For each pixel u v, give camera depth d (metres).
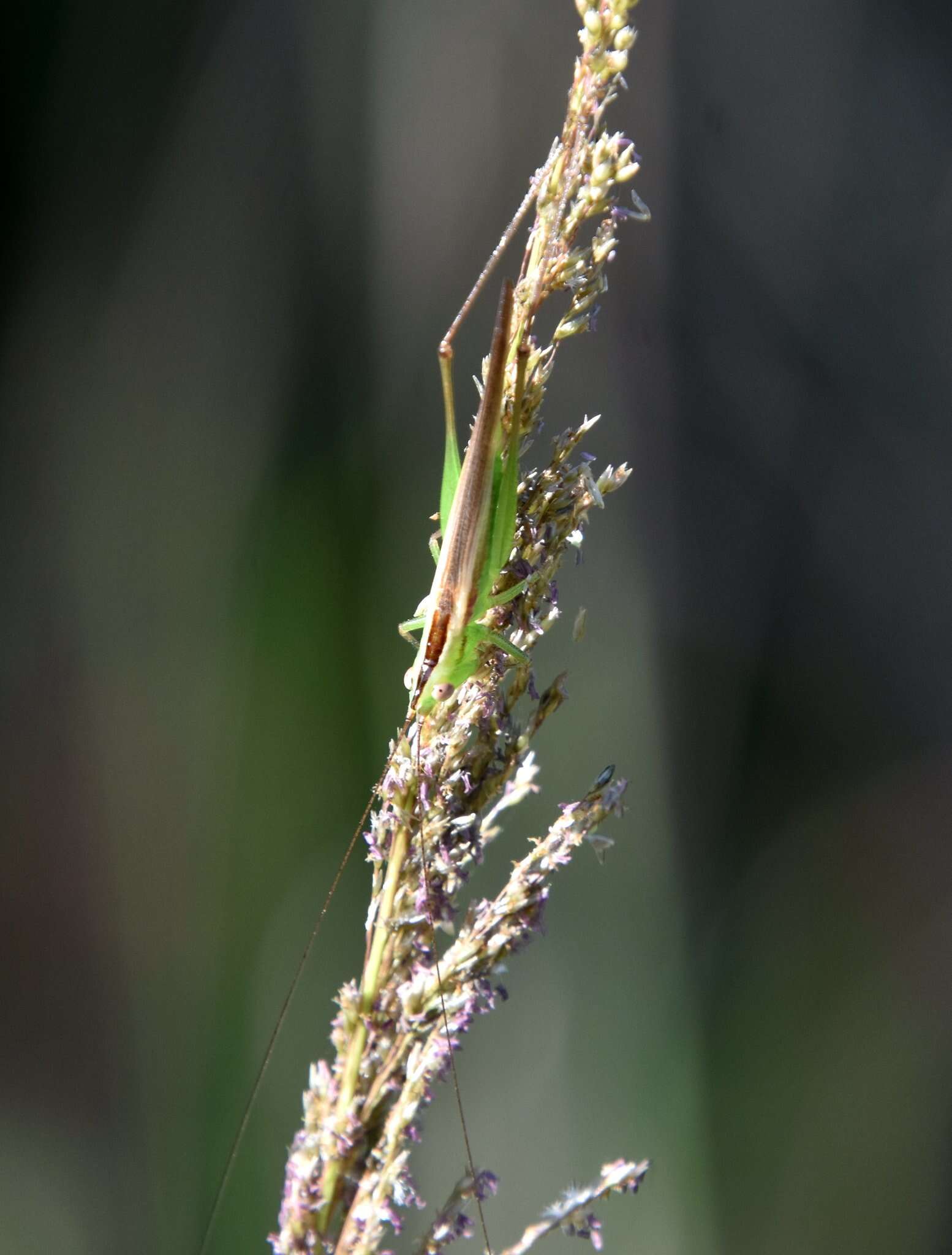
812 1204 0.34
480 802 0.26
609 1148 0.34
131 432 0.38
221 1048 0.34
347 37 0.37
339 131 0.38
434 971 0.25
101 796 0.36
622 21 0.25
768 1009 0.37
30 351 0.37
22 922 0.35
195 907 0.35
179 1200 0.32
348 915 0.35
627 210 0.25
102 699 0.37
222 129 0.37
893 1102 0.35
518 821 0.36
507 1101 0.34
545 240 0.26
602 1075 0.35
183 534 0.38
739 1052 0.36
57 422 0.38
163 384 0.38
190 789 0.37
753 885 0.38
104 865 0.35
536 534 0.26
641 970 0.36
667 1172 0.34
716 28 0.38
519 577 0.26
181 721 0.37
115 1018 0.34
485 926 0.25
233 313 0.38
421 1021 0.25
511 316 0.26
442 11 0.37
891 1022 0.36
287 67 0.37
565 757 0.37
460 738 0.26
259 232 0.38
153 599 0.38
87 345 0.38
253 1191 0.31
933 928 0.37
